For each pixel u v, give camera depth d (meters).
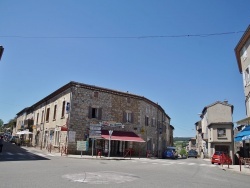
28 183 8.55
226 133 43.72
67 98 30.86
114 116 32.88
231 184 11.16
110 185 8.98
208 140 47.53
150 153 36.88
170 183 10.20
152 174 13.13
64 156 24.89
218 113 48.59
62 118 31.36
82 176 10.81
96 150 30.56
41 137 39.00
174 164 23.67
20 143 43.25
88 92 31.05
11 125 84.75
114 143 32.56
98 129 28.00
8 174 10.36
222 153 29.84
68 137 28.64
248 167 22.34
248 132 19.66
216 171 18.55
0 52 20.92
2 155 20.11
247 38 22.34
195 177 13.12
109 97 32.81
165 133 51.50
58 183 8.83
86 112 30.42
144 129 37.03
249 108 22.56
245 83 23.36
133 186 9.01
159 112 45.56
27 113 54.44
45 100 39.97
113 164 18.91
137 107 35.91
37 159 18.45
